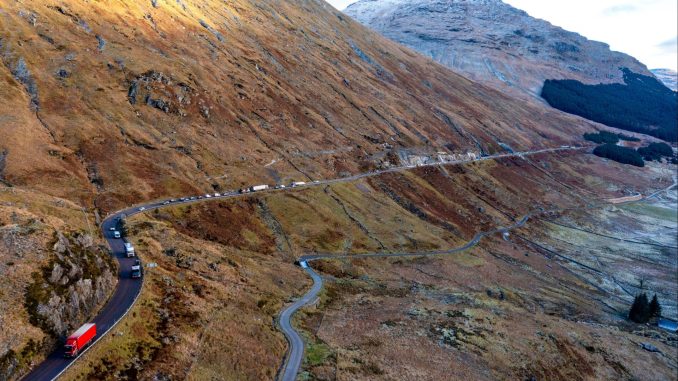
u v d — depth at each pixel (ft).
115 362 175.32
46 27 541.34
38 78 472.03
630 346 350.43
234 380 193.98
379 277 398.83
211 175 476.54
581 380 281.13
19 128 394.73
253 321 246.88
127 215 349.00
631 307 456.86
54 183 358.43
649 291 542.57
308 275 359.05
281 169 549.95
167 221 364.79
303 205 484.74
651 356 339.57
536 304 422.82
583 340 333.83
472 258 506.48
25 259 188.75
